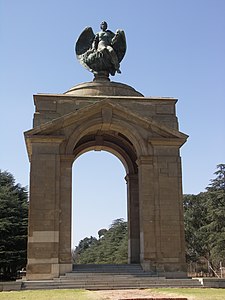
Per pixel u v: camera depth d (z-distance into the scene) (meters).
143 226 38.94
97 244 151.25
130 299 25.23
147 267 37.88
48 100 41.38
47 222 37.62
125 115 41.06
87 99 41.88
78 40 48.50
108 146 46.69
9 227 62.97
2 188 71.00
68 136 39.94
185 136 41.06
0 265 61.81
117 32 47.66
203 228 85.44
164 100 43.31
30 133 39.06
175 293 28.84
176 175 40.38
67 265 37.00
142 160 40.34
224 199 83.31
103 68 46.72
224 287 33.25
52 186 38.50
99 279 34.81
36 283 32.97
